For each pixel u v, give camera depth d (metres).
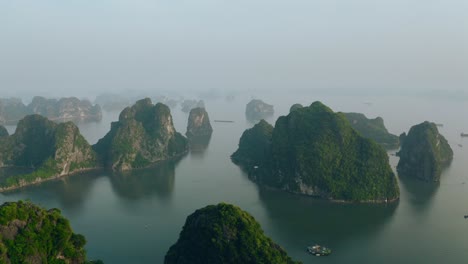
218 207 122.56
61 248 111.06
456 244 154.38
